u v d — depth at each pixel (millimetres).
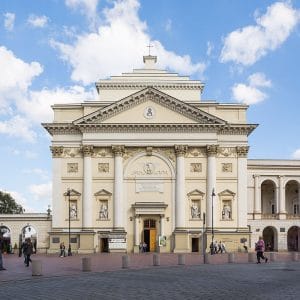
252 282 33062
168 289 28938
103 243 84312
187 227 84188
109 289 28938
